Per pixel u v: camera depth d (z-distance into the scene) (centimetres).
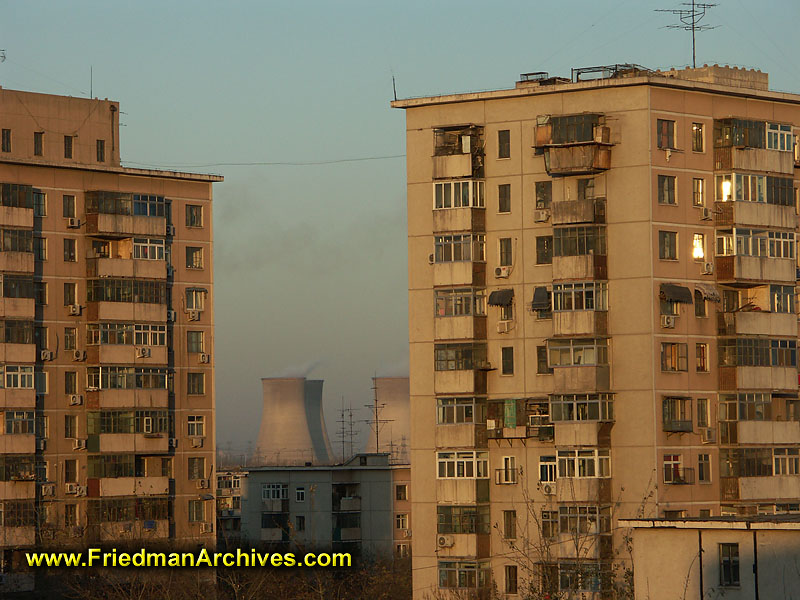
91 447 13112
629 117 10569
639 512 10356
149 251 13475
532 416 10700
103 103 13650
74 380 13150
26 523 12650
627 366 10488
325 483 17538
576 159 10556
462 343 10925
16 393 12694
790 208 11050
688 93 10744
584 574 9481
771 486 10775
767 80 11612
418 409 11088
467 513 10800
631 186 10544
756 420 10744
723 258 10738
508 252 10906
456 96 11056
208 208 14025
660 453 10400
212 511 13800
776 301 10919
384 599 12412
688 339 10625
